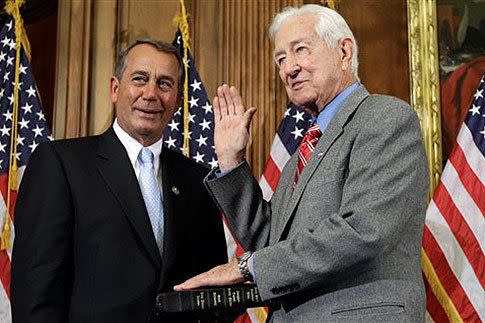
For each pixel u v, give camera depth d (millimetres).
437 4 4184
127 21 4164
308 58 2037
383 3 4195
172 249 2385
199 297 1804
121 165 2461
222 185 2135
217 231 2635
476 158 3660
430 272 3510
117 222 2340
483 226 3553
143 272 2303
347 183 1812
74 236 2328
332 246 1698
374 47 4137
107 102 4066
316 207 1847
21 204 2367
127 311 2242
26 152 3770
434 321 3492
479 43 4148
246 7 4125
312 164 1927
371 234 1691
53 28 4465
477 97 3789
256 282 1772
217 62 4086
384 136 1816
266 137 3963
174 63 2633
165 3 4188
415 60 4078
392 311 1733
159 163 2613
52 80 4359
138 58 2580
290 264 1736
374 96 1968
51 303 2199
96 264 2283
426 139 3963
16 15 3943
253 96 4016
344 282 1782
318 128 2066
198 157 3740
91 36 4133
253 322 3600
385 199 1732
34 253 2246
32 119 3820
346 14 4164
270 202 2219
